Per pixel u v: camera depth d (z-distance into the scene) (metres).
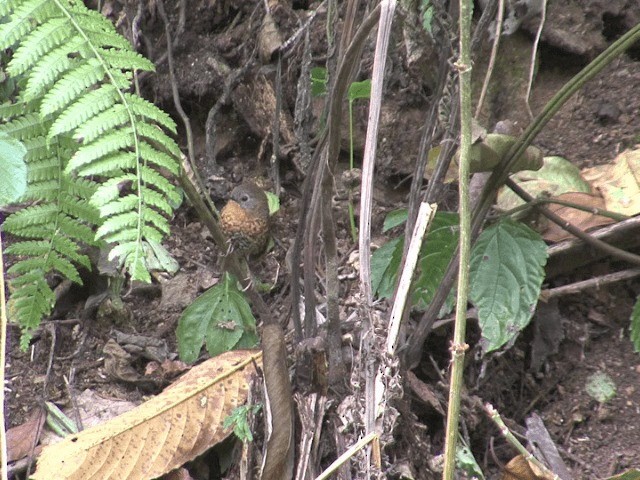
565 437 1.53
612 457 1.51
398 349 1.46
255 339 1.58
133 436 1.46
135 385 1.59
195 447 1.47
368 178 1.38
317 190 1.47
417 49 1.59
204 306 1.58
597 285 1.59
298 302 1.51
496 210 1.62
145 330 1.64
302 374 1.46
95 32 1.39
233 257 1.50
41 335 1.62
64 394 1.58
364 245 1.39
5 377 1.59
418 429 1.47
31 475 1.45
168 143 1.40
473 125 1.44
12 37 1.37
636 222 1.56
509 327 1.50
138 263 1.39
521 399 1.57
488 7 1.46
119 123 1.39
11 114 1.43
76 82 1.38
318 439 1.43
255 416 1.46
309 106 1.65
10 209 1.66
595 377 1.56
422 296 1.54
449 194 1.66
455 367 1.29
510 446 1.53
